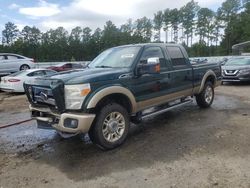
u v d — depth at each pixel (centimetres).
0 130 671
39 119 511
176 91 665
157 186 371
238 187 359
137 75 552
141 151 493
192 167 420
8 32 7988
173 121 686
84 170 429
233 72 1416
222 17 8050
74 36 7925
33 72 1366
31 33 7844
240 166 416
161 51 640
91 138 499
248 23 7194
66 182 394
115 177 401
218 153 468
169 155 470
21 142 575
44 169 440
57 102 467
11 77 1327
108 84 495
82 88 461
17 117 827
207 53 7556
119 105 520
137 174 407
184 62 706
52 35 7869
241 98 1012
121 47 638
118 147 517
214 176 389
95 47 7500
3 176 420
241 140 526
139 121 587
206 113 761
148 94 579
